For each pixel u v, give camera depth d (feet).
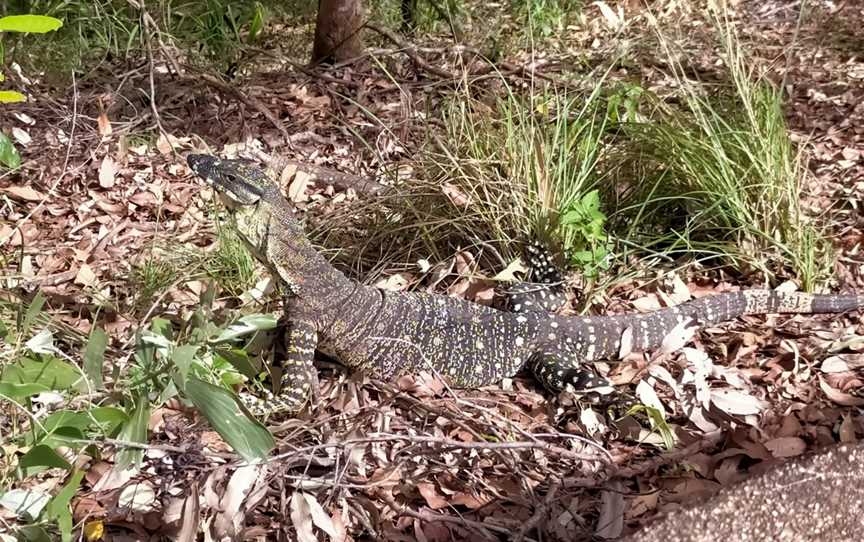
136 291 4.71
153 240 5.14
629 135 5.37
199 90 7.03
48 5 7.23
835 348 4.27
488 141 5.19
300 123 6.89
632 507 3.40
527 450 3.68
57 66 6.98
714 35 8.18
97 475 3.48
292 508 3.29
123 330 4.37
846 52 8.02
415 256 5.03
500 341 4.20
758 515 2.43
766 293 4.53
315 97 7.29
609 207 5.24
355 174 6.17
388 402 3.92
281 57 7.66
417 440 3.44
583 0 9.81
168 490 3.43
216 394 3.15
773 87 5.49
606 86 6.70
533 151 4.98
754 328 4.52
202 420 3.74
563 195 4.93
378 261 5.00
